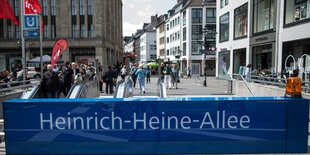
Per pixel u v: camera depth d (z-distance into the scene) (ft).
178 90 52.21
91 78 45.09
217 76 94.17
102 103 11.82
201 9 142.51
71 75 33.27
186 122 11.98
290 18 48.08
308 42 42.78
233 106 11.94
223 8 85.35
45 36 117.60
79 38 115.44
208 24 142.41
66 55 116.47
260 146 12.16
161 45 217.56
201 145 12.09
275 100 11.98
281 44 50.37
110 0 151.84
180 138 12.03
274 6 52.75
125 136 11.98
